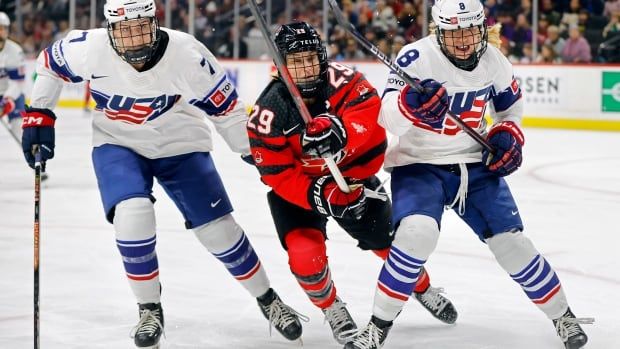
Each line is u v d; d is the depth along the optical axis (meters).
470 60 11.37
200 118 12.92
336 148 10.70
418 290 13.47
